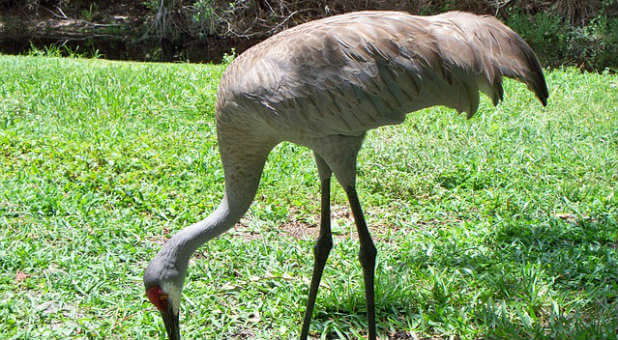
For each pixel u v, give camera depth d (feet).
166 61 56.90
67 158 21.36
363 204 20.12
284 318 13.64
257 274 15.39
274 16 59.72
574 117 28.48
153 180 20.70
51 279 14.61
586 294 14.03
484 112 29.01
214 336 12.91
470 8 60.23
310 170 22.22
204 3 54.54
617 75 40.55
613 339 12.14
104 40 60.44
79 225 17.24
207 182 20.59
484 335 12.85
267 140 12.48
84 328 12.85
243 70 12.15
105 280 14.66
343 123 11.79
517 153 23.58
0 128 24.63
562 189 20.36
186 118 27.55
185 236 11.85
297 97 11.63
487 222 18.20
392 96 11.66
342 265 15.92
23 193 18.43
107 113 27.20
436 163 22.93
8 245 15.85
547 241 16.87
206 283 14.93
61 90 29.66
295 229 18.52
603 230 17.46
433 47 11.56
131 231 17.03
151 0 57.57
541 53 54.95
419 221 18.98
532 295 13.96
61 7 66.49
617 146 24.94
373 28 11.70
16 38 60.23
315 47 11.66
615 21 53.78
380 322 13.53
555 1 59.67
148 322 13.23
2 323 12.89
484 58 11.62
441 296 14.15
